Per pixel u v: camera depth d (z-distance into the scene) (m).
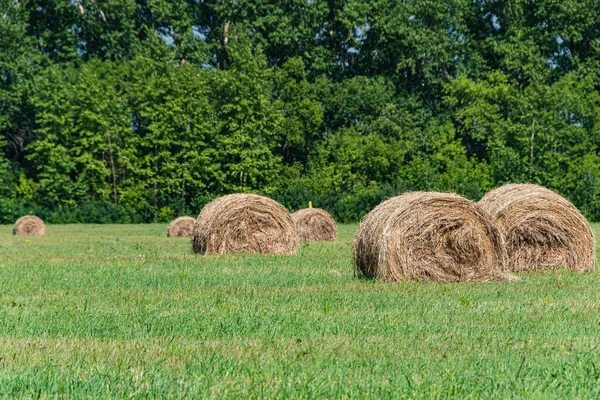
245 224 35.06
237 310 15.99
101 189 101.00
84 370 10.52
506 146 104.62
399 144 108.31
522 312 15.73
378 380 9.94
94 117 101.00
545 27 118.19
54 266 27.66
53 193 99.12
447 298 17.98
